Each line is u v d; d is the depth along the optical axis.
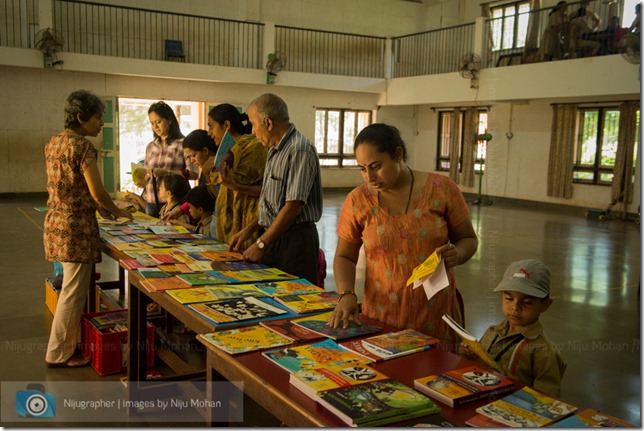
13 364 3.27
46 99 11.70
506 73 11.41
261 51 14.03
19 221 8.66
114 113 12.30
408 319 1.92
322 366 1.52
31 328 3.90
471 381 1.44
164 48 12.95
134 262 2.74
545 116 12.52
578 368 3.55
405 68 15.97
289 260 2.82
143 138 14.77
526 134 12.98
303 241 2.84
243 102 13.80
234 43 13.78
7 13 11.23
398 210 1.90
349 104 15.13
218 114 3.26
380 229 1.91
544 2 12.86
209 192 3.89
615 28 9.73
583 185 11.89
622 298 5.23
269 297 2.21
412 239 1.88
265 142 2.80
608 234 9.03
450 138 14.91
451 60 14.98
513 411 1.28
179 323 3.81
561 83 10.31
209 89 13.38
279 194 2.79
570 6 12.02
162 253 2.96
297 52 14.76
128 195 4.68
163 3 12.94
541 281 1.92
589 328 4.36
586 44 10.16
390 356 1.61
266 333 1.80
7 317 4.12
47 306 4.39
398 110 15.80
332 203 12.36
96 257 3.21
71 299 3.21
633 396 3.16
